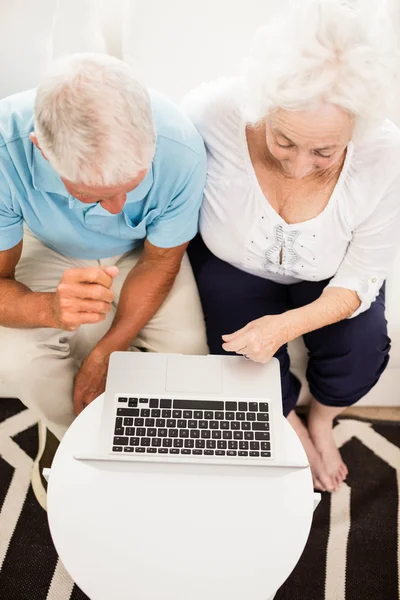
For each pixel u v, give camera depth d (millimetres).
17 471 1562
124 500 1008
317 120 896
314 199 1131
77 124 812
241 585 943
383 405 1680
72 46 1295
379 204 1135
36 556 1438
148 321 1355
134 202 1137
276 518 1000
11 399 1683
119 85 829
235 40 1287
